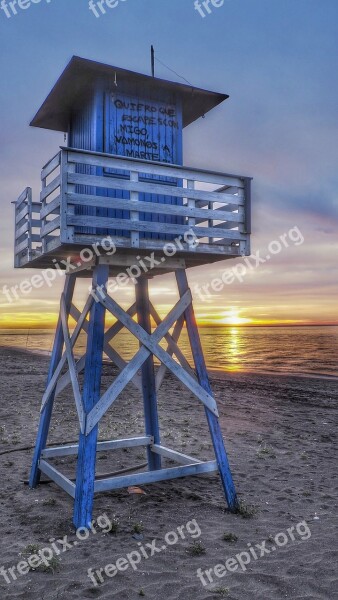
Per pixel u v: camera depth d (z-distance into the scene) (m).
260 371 35.22
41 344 79.12
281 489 7.85
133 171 6.43
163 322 6.80
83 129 7.66
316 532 6.09
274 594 4.58
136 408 15.06
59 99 7.82
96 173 6.81
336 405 17.17
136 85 7.36
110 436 11.19
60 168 5.98
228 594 4.55
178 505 6.93
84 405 6.08
